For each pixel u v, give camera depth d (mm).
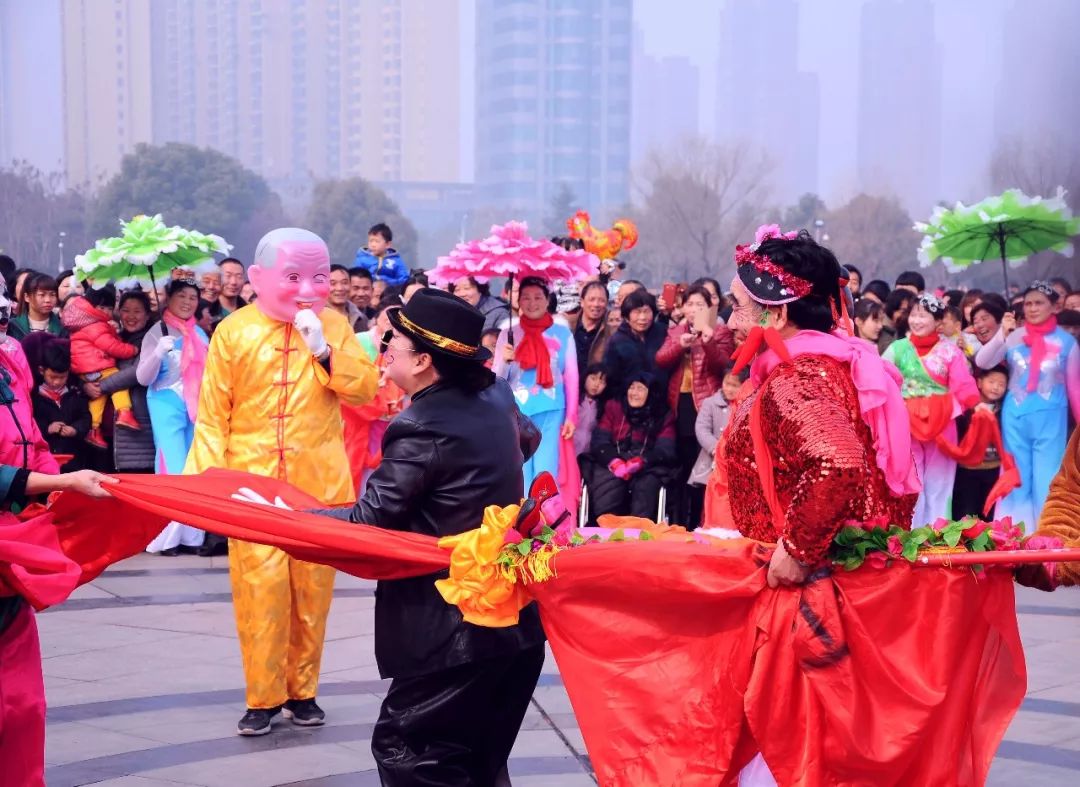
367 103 154250
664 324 10820
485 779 4480
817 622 3771
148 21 131500
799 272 3973
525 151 146625
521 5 147625
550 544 4137
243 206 78875
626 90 148750
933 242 11289
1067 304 13109
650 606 4035
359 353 6145
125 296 10680
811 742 3754
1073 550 3758
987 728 3959
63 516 4520
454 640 4191
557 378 9688
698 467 10172
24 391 4543
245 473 4691
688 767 3900
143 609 8570
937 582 3846
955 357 10039
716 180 85688
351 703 6512
